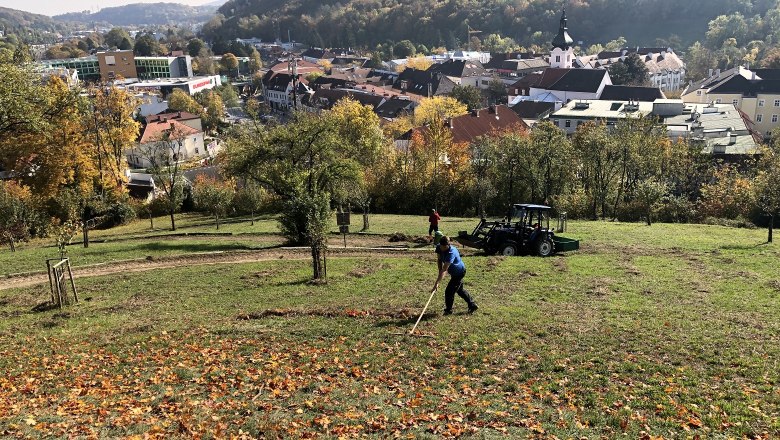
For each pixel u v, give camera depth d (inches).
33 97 1472.7
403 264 1001.5
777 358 498.6
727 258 953.5
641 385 454.9
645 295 727.1
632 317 629.0
